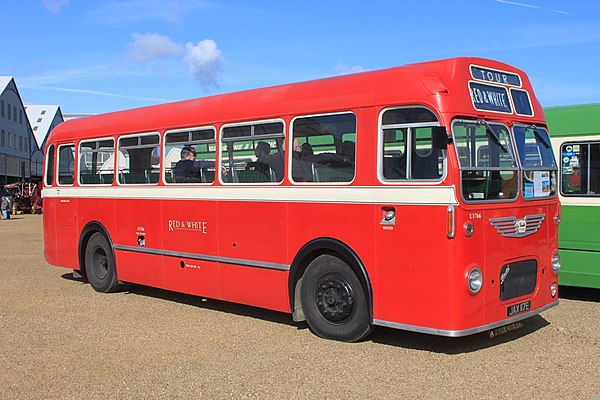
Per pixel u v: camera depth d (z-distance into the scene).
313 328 7.72
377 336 7.74
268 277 8.20
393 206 6.81
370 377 6.18
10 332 8.19
